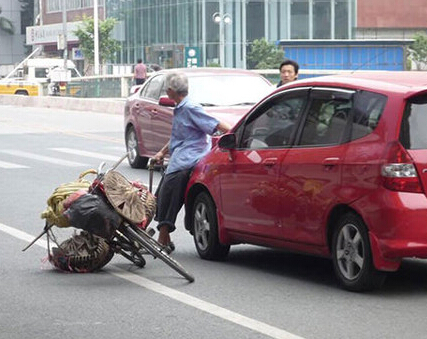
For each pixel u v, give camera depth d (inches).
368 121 422.3
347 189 421.7
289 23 3442.4
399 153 407.5
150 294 433.7
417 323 377.1
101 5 4571.9
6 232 605.9
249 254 537.6
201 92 871.1
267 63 3257.9
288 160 453.7
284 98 470.6
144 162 985.5
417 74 445.7
